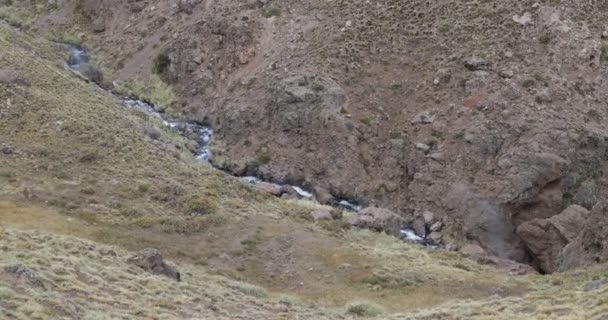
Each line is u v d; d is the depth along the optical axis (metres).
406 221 46.88
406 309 30.25
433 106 52.00
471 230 44.94
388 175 49.47
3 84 49.59
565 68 52.62
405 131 51.16
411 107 52.62
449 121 50.38
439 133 50.06
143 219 37.09
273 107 53.53
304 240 37.28
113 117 50.56
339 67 55.47
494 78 52.03
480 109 50.09
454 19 57.78
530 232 42.75
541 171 45.31
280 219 40.19
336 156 50.19
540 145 46.56
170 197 40.06
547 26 55.03
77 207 37.59
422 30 57.53
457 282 33.56
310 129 51.66
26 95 49.09
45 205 37.47
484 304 26.44
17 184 39.31
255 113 54.16
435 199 47.19
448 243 44.91
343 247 37.09
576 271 35.03
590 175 46.75
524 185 44.91
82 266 23.45
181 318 20.33
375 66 55.78
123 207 38.31
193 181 43.53
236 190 44.28
